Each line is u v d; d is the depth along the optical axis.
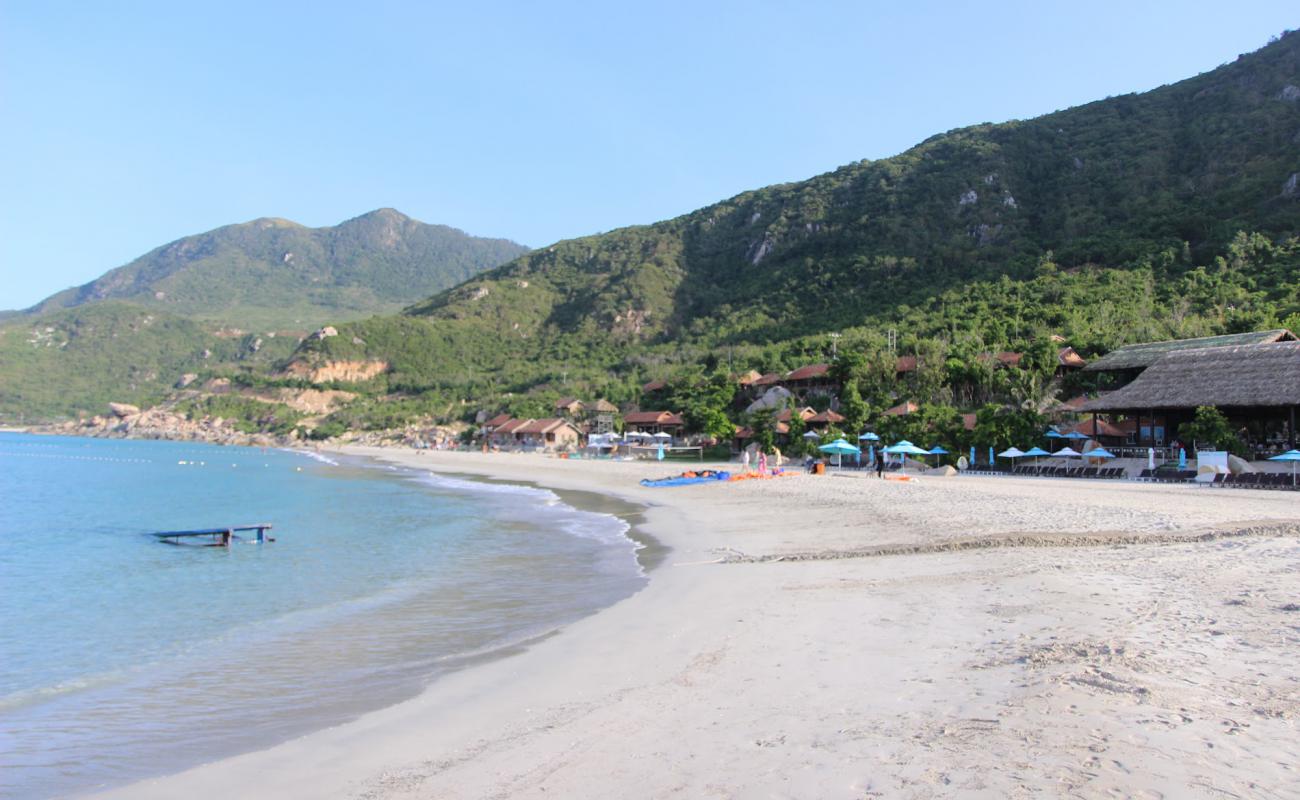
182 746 8.72
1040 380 58.31
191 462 96.62
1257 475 36.09
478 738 8.24
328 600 17.16
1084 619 10.65
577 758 7.30
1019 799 5.57
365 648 12.87
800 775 6.36
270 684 11.07
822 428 68.62
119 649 13.47
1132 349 59.03
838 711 7.91
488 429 124.44
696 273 191.88
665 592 15.81
